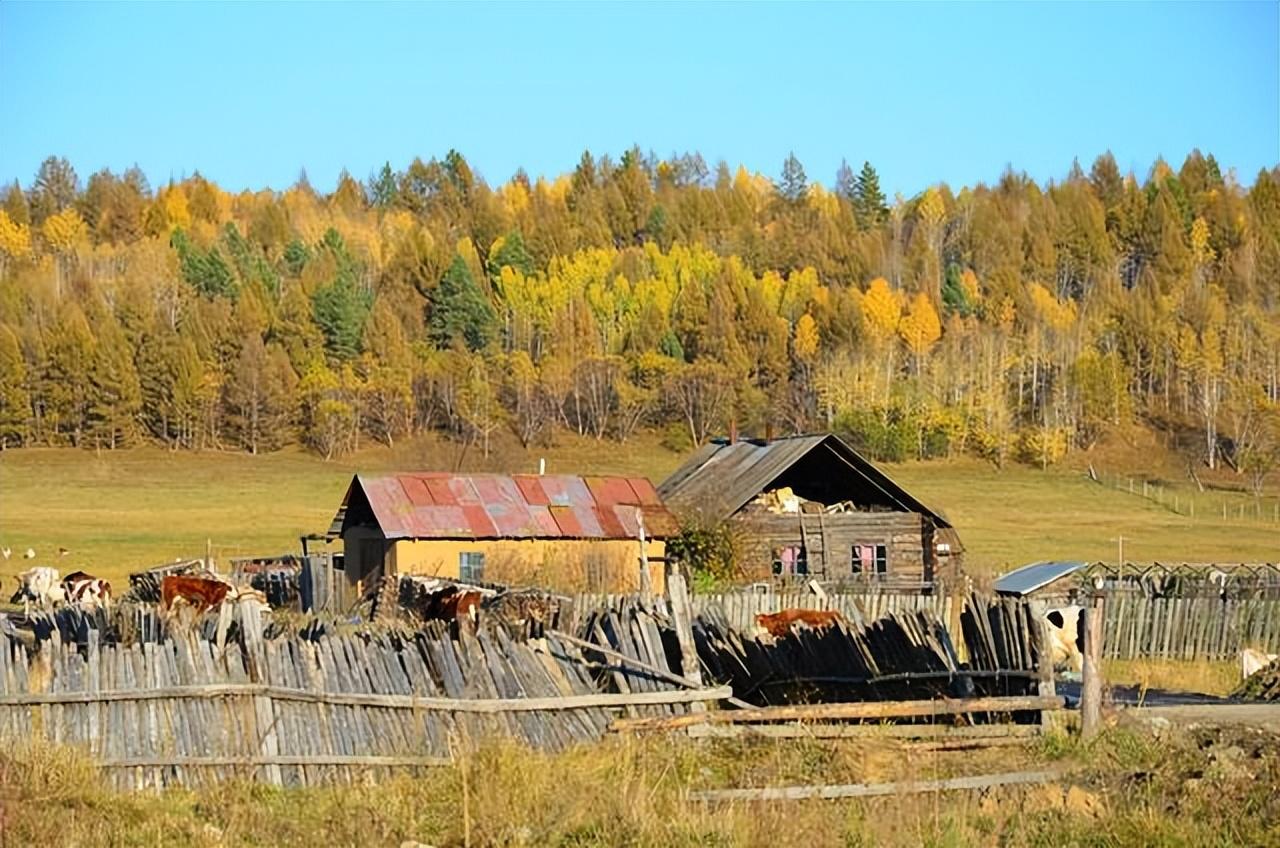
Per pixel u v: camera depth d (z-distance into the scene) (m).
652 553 55.19
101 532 105.81
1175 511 139.88
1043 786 19.05
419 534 51.75
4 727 17.94
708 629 24.72
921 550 62.09
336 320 196.00
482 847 15.95
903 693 23.89
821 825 16.67
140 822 16.50
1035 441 174.12
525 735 19.94
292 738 18.75
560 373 184.38
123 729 18.25
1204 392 181.50
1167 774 19.53
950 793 18.66
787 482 63.12
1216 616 42.22
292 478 151.25
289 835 16.34
